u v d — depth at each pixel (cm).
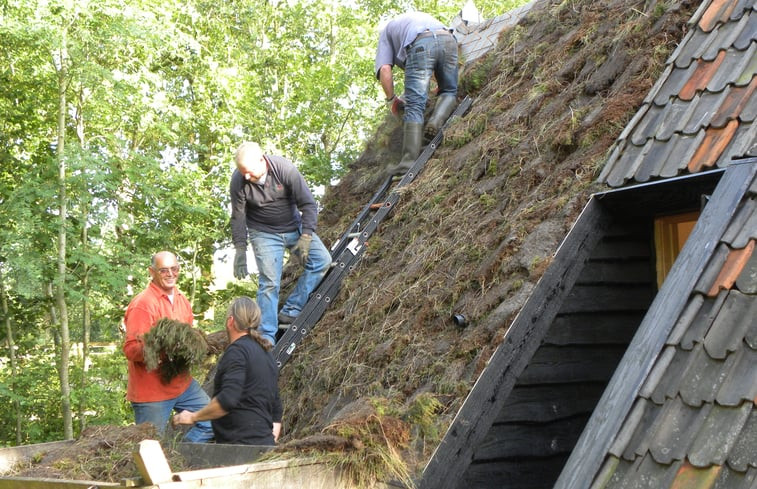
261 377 450
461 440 394
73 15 1057
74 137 1332
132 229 1288
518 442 423
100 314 1389
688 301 333
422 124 730
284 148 1739
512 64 718
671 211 436
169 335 505
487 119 659
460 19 970
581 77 559
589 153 473
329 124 1691
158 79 1270
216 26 1733
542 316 424
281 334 656
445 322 471
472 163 608
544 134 536
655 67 490
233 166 1520
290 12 1839
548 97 583
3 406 1298
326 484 354
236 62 1738
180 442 446
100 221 1180
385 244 643
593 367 445
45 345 1337
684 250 356
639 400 313
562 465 436
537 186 501
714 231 348
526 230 461
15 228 1155
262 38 1839
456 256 515
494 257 465
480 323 438
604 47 559
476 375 410
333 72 1650
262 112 1720
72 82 1180
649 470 291
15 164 1288
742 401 287
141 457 308
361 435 368
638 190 418
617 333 450
